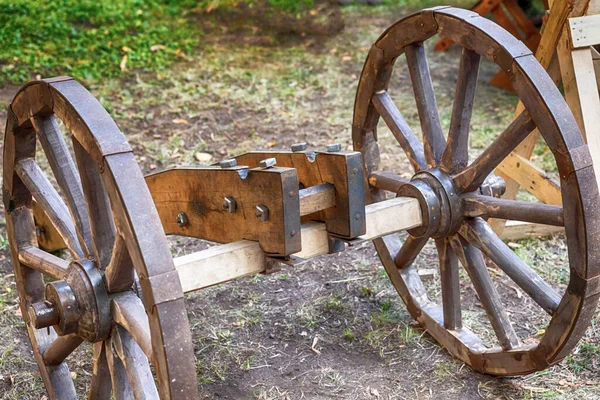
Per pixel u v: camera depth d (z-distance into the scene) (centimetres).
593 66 330
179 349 185
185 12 810
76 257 229
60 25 723
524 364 265
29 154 253
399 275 320
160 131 550
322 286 361
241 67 689
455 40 251
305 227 233
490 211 258
